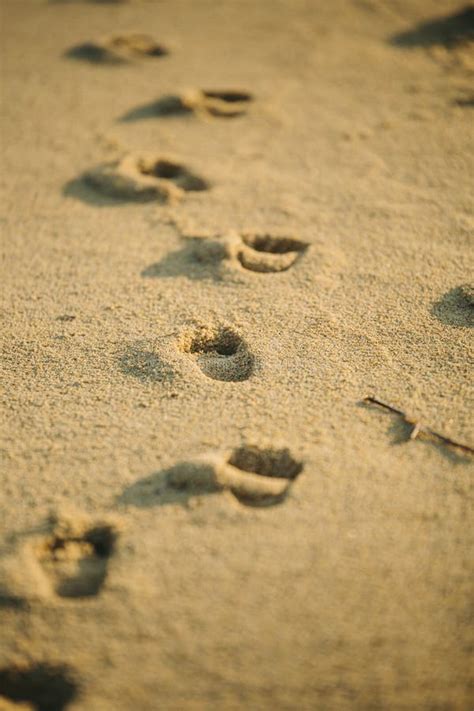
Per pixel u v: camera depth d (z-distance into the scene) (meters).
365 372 1.28
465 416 1.23
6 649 1.09
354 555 1.13
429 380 1.27
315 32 2.17
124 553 1.13
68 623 1.10
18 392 1.26
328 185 1.55
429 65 1.95
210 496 1.17
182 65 1.96
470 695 1.07
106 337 1.32
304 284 1.38
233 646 1.09
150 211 1.51
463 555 1.13
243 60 1.99
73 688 1.07
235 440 1.21
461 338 1.31
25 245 1.46
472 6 2.26
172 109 1.74
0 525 1.16
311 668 1.08
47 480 1.19
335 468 1.19
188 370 1.28
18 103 1.77
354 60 1.99
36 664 1.08
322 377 1.27
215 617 1.10
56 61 1.99
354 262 1.42
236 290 1.38
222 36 2.15
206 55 2.02
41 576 1.13
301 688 1.07
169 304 1.36
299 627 1.10
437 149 1.63
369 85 1.84
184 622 1.10
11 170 1.60
